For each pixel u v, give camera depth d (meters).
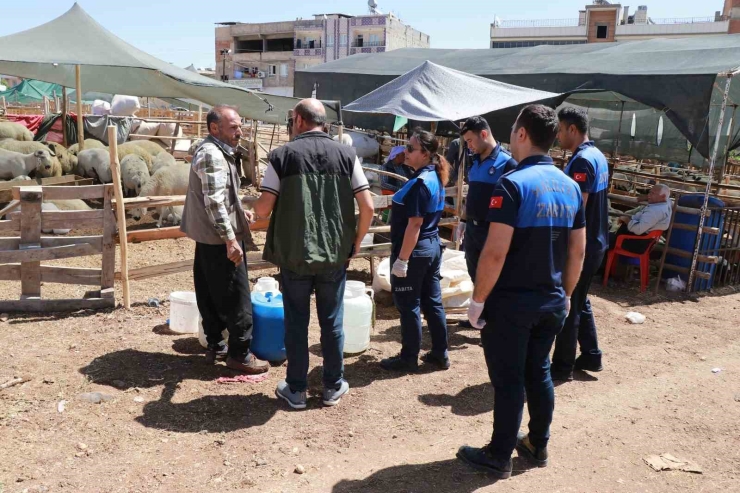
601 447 3.77
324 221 3.82
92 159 10.70
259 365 4.52
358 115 13.19
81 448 3.45
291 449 3.57
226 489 3.17
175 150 15.43
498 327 3.13
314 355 4.95
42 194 5.36
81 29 9.24
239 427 3.79
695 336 5.95
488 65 13.03
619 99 11.59
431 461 3.52
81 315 5.52
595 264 4.43
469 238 4.41
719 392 4.66
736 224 7.75
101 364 4.54
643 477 3.46
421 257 4.47
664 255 7.53
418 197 4.28
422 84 7.06
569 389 4.63
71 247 5.51
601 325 6.14
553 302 3.10
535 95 7.37
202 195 4.15
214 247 4.23
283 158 3.78
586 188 4.27
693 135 7.66
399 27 68.06
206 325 4.64
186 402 4.06
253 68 71.62
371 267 7.01
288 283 3.92
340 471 3.39
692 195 7.69
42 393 4.05
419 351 5.04
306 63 68.75
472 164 4.54
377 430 3.86
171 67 9.85
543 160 3.12
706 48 9.59
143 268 5.90
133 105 18.98
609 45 12.67
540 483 3.34
